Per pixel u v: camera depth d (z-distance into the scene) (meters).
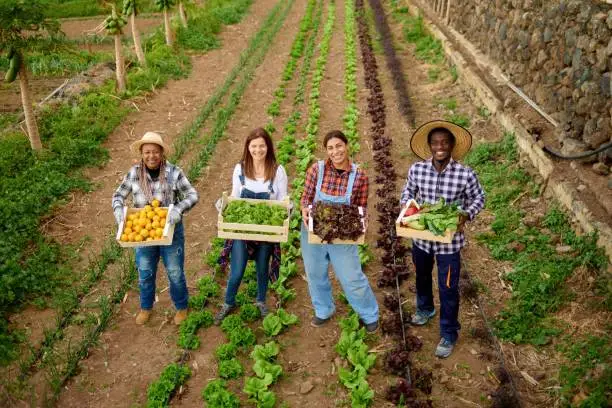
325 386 5.41
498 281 6.79
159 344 5.98
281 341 5.97
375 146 10.41
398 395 5.09
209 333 6.10
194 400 5.27
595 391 4.97
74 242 7.83
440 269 5.30
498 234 7.62
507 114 9.95
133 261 7.23
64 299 6.60
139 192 5.67
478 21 13.45
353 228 5.17
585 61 7.95
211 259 7.29
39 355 5.77
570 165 7.82
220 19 21.98
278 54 17.69
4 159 9.66
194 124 11.74
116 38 13.09
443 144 4.98
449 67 14.23
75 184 9.21
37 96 14.78
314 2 26.00
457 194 5.19
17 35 9.20
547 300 6.26
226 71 16.14
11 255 7.11
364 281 5.71
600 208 6.88
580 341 5.66
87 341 5.87
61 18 28.41
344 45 18.27
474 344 5.83
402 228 5.07
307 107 12.95
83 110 12.11
